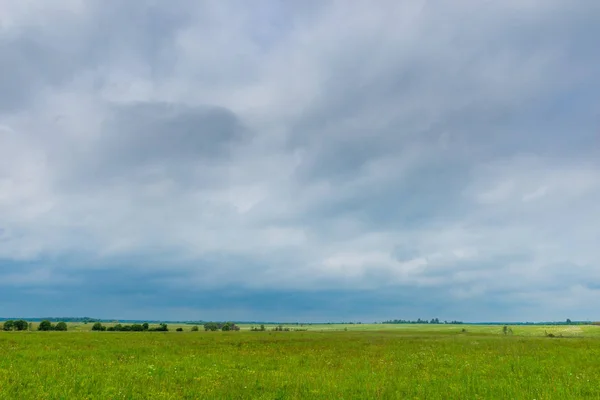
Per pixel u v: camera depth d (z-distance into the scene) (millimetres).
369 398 14695
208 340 49875
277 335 70625
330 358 29562
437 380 18828
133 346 37125
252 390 15992
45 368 20453
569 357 28859
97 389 15320
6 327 118938
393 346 41375
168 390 15727
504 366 24125
